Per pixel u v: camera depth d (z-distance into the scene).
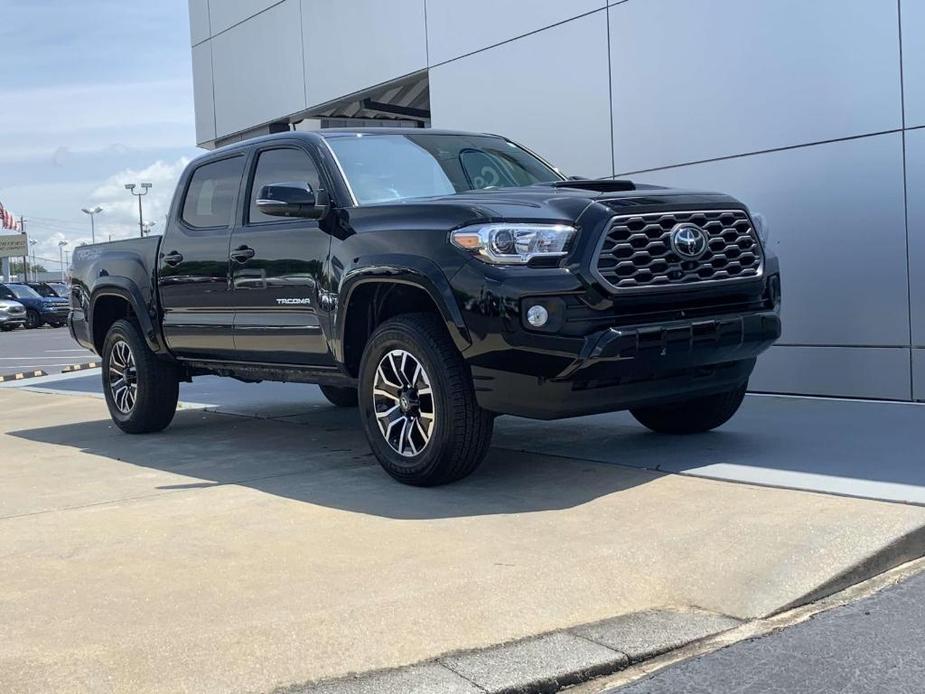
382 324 5.23
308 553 4.12
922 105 6.91
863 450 5.56
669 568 3.81
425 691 2.88
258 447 6.80
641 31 8.62
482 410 4.94
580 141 9.25
